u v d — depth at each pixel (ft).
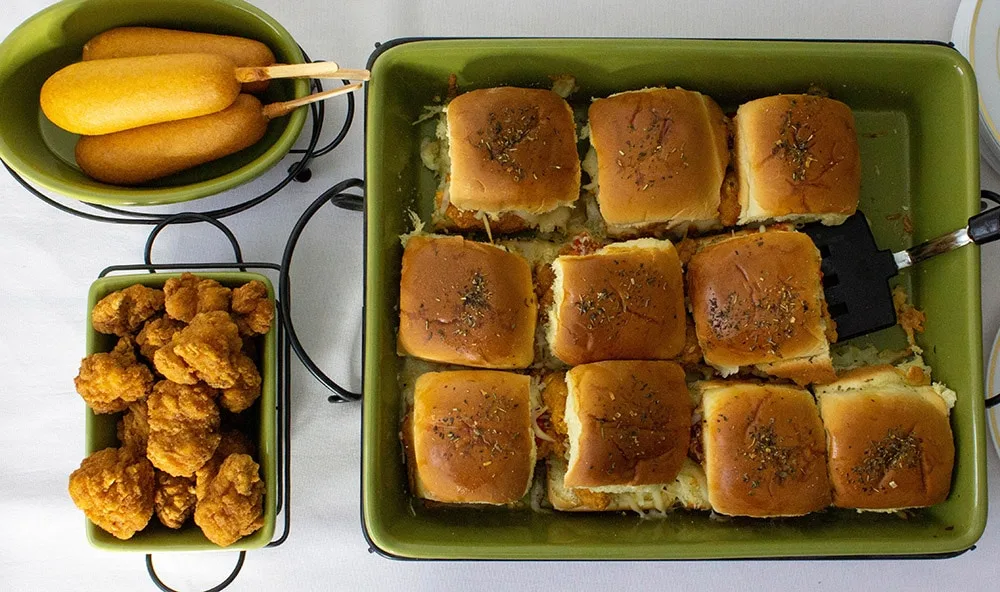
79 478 1.66
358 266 1.95
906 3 1.98
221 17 1.83
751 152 1.86
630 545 1.71
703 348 1.86
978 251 1.79
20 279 1.94
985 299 1.96
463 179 1.82
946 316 1.87
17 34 1.77
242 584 1.88
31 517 1.89
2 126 1.78
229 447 1.75
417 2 1.99
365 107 1.80
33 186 1.95
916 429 1.80
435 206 1.94
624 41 1.79
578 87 1.94
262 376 1.76
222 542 1.69
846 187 1.86
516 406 1.78
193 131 1.77
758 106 1.86
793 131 1.84
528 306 1.83
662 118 1.83
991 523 1.92
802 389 1.87
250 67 1.78
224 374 1.68
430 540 1.73
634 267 1.81
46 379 1.92
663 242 1.86
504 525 1.82
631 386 1.78
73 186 1.75
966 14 1.95
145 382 1.73
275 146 1.78
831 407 1.83
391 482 1.79
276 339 1.78
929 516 1.85
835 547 1.72
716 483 1.79
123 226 1.95
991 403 1.88
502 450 1.76
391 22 1.98
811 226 1.94
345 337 1.94
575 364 1.83
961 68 1.81
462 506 1.87
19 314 1.93
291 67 1.75
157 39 1.80
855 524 1.83
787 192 1.84
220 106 1.74
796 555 1.73
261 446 1.74
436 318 1.78
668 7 1.99
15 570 1.88
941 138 1.89
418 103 1.94
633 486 1.78
